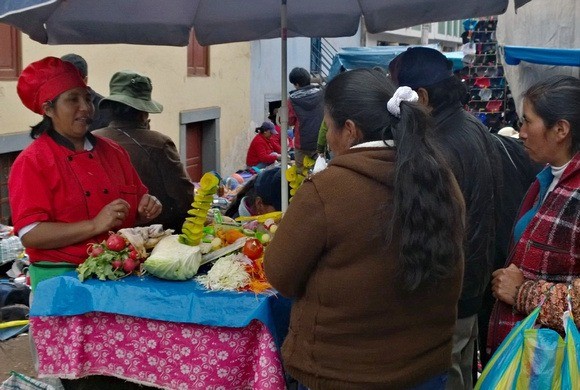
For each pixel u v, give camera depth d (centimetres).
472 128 319
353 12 484
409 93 230
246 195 496
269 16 486
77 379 329
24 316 545
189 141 1345
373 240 226
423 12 461
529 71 699
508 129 728
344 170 229
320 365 235
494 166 326
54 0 242
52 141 331
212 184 321
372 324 232
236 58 1485
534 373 251
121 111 446
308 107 887
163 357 298
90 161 339
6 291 551
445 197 225
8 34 812
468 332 321
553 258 260
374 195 227
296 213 230
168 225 454
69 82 329
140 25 452
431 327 239
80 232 319
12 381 329
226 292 292
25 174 321
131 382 326
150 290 296
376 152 231
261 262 301
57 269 326
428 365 238
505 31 728
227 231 341
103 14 432
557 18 651
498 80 995
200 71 1355
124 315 301
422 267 221
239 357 291
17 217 319
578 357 246
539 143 266
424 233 220
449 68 320
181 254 305
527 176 357
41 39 410
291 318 247
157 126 1190
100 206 335
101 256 309
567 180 262
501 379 256
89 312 303
